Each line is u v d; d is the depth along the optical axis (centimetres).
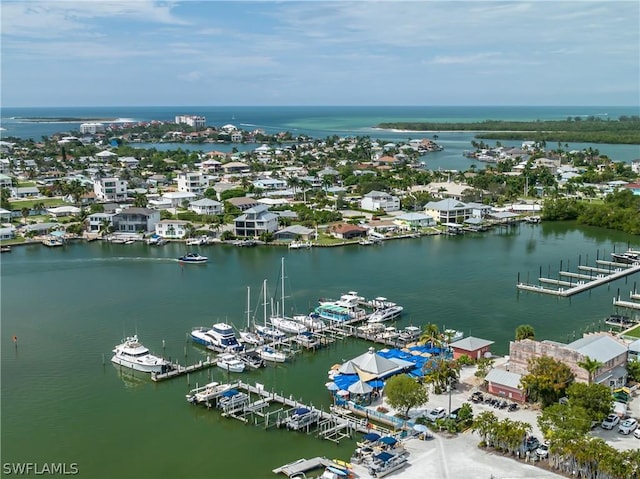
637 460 8062
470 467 8881
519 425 9531
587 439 8656
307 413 10644
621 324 15312
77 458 9775
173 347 14325
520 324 15750
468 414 10175
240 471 9306
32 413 11256
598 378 11006
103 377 12762
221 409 11294
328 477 8662
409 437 9812
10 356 13800
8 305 17425
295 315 16388
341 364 13212
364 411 10819
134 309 17050
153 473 9306
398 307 16638
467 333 15112
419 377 11788
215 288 19138
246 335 14650
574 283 19275
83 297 18225
